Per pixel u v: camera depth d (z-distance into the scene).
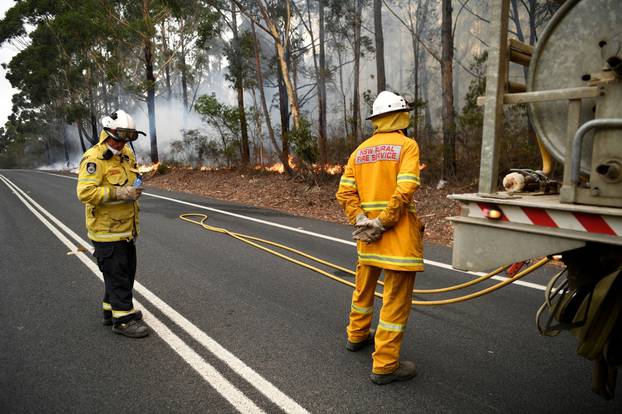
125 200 3.87
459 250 2.55
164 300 4.84
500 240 2.38
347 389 3.08
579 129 2.08
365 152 3.25
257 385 3.14
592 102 2.18
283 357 3.55
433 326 4.09
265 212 10.89
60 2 26.33
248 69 19.72
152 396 3.04
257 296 4.94
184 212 10.95
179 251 6.96
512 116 11.28
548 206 2.16
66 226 9.30
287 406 2.89
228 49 19.08
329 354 3.59
